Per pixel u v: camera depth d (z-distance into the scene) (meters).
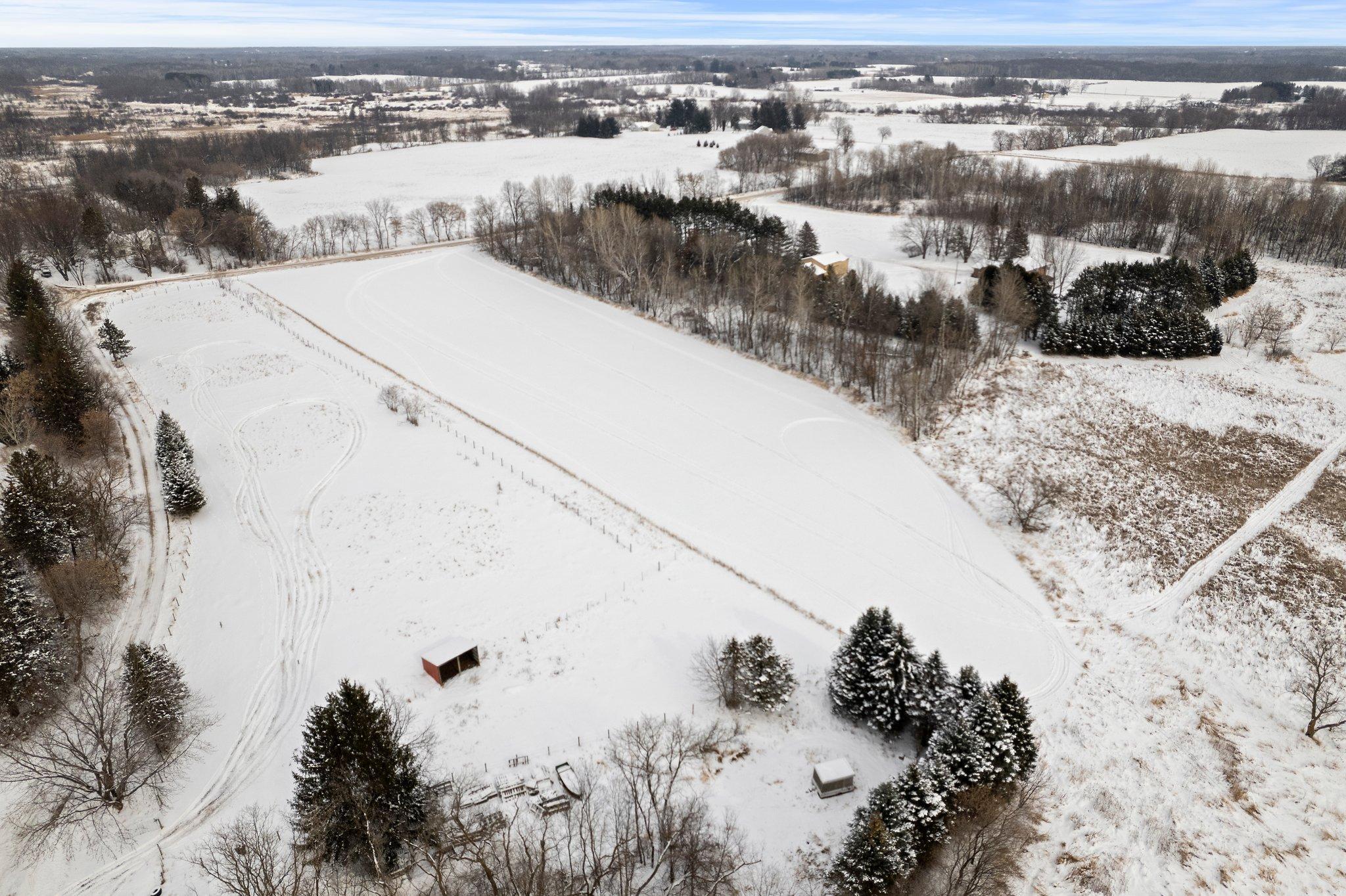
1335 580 63.97
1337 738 50.00
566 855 38.66
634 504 71.19
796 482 75.25
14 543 55.72
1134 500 73.00
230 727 48.09
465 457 77.56
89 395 78.62
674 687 50.69
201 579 61.03
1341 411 87.88
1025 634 58.25
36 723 47.16
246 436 80.69
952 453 79.69
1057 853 40.97
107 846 40.62
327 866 38.62
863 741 47.59
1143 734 49.44
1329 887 39.81
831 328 99.12
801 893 37.44
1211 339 98.31
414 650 53.78
